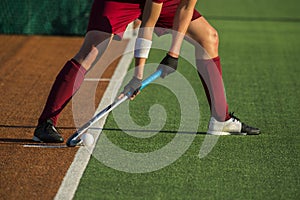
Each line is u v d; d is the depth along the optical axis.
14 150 10.57
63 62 17.56
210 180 9.57
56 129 11.01
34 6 20.89
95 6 10.44
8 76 15.91
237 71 17.42
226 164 10.26
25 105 13.42
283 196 9.07
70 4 20.81
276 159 10.55
